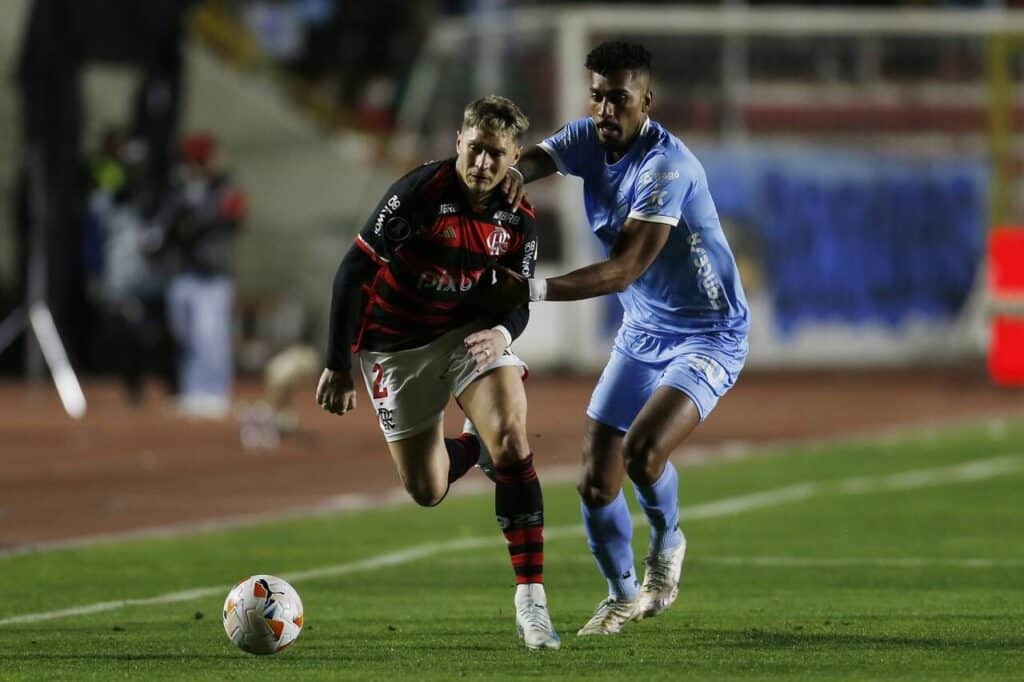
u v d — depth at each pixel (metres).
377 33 119.38
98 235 81.38
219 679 23.77
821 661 25.11
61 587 33.62
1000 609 30.56
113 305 82.12
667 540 28.83
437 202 26.06
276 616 25.27
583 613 30.56
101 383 90.25
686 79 104.75
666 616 29.94
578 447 63.41
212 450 62.03
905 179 108.69
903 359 108.88
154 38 83.94
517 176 26.53
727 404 83.62
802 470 56.31
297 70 118.38
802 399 86.62
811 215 106.75
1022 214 110.69
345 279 26.50
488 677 23.75
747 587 33.69
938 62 109.50
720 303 28.41
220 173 76.12
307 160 104.56
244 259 102.38
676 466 57.53
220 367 76.56
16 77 86.31
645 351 28.66
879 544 40.09
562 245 100.88
